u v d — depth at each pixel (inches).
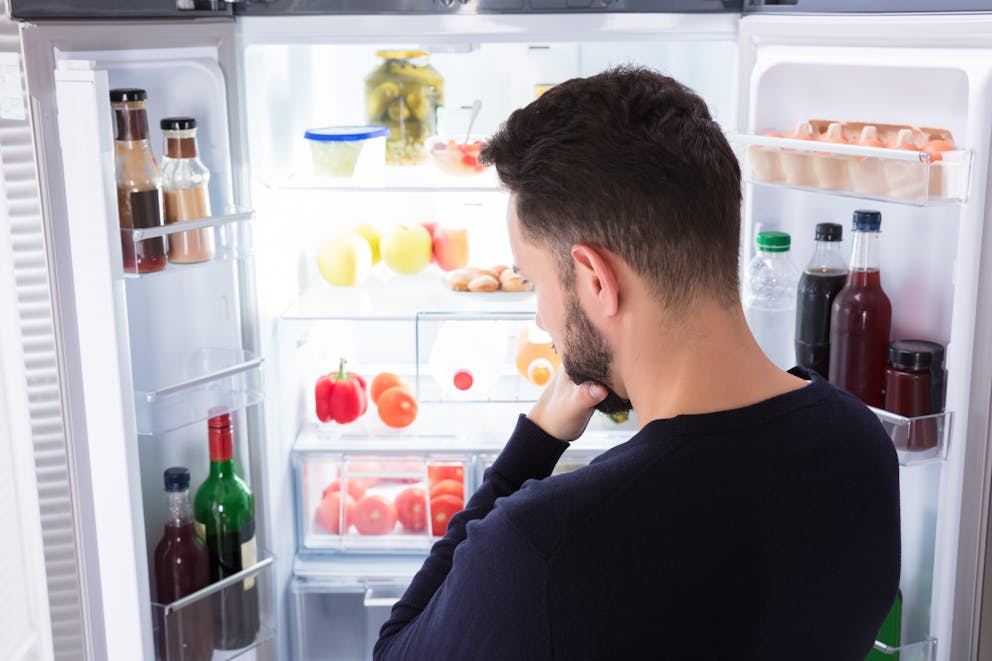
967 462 61.0
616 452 32.4
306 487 86.5
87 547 61.9
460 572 33.0
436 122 84.3
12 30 55.4
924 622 67.9
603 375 35.7
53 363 59.0
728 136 65.8
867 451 32.9
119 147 61.0
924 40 58.4
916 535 67.8
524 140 34.2
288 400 83.9
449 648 33.0
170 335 73.0
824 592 32.1
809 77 68.6
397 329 96.1
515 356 84.1
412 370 96.7
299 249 86.0
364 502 87.1
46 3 57.2
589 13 69.4
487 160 35.9
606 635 30.7
